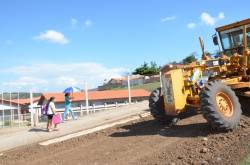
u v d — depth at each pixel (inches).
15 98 956.6
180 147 388.8
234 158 336.5
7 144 563.2
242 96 482.3
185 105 450.3
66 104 796.6
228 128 413.7
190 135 427.5
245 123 440.1
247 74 491.2
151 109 486.3
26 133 637.3
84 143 479.5
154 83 1756.9
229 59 488.1
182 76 452.8
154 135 454.9
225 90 424.8
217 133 416.8
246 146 361.7
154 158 366.6
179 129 460.8
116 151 412.2
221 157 343.9
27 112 996.6
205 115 413.4
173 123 482.9
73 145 479.2
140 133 480.4
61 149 468.1
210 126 430.6
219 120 409.1
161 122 486.9
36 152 475.5
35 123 883.4
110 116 705.6
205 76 483.8
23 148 517.3
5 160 455.8
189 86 455.5
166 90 454.0
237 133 409.1
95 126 605.0
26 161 435.5
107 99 1711.4
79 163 388.8
